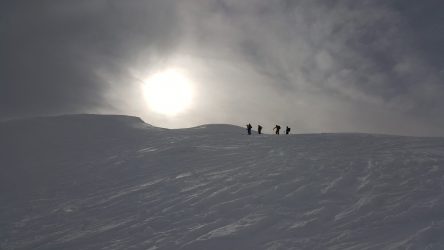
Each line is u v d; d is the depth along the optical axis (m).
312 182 15.44
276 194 14.52
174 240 11.80
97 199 17.86
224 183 17.33
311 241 10.27
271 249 10.12
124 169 23.05
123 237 12.84
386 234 9.90
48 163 26.58
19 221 16.05
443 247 8.31
